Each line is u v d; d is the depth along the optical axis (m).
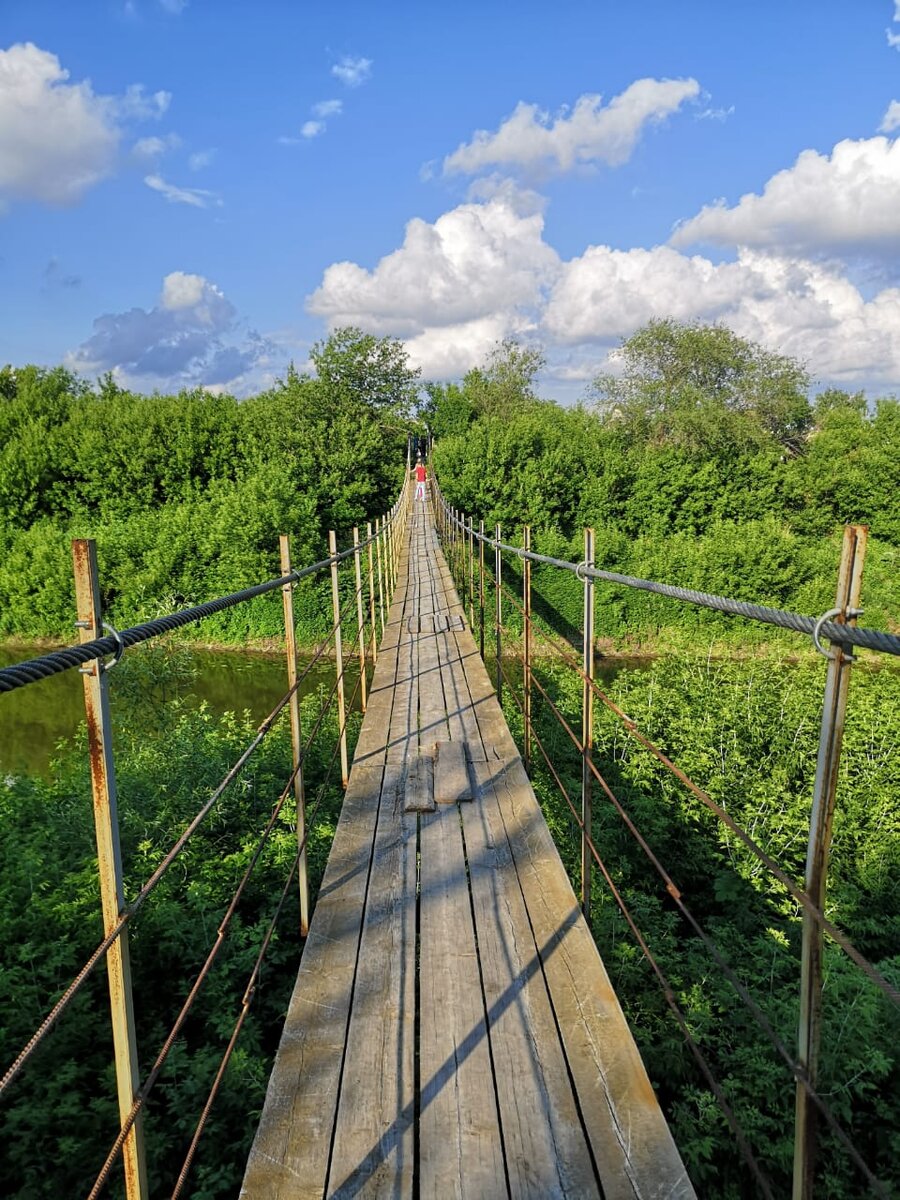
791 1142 3.63
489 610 15.28
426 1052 2.04
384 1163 1.70
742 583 23.69
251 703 16.61
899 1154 3.70
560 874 3.01
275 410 34.78
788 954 5.00
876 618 23.67
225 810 5.99
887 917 6.02
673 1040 4.15
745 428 33.72
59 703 16.39
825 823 1.17
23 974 3.71
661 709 9.60
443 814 3.60
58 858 5.02
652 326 37.91
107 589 24.19
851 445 35.00
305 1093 1.91
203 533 24.16
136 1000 4.03
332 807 6.04
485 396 53.41
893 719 8.82
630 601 23.44
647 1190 1.60
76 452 29.83
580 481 31.00
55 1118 3.15
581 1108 1.83
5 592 23.84
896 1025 4.21
